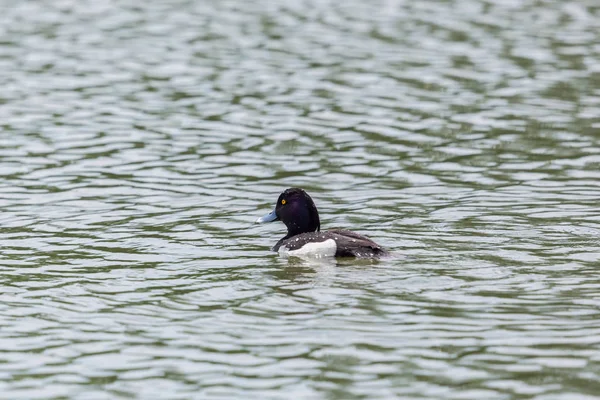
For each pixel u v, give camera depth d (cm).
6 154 2150
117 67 2859
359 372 1131
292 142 2244
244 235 1670
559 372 1120
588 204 1805
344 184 1969
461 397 1070
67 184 1964
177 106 2512
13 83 2708
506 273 1428
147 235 1669
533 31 3209
